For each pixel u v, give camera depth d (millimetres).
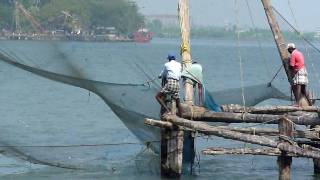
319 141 39281
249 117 39219
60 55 42156
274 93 51094
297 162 47656
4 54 41938
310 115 37156
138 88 44500
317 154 35844
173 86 40500
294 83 44688
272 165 46125
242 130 40031
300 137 37094
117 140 54812
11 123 63594
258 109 42844
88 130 60625
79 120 67562
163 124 39812
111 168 42844
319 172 43562
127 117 44156
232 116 39844
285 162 36375
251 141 36906
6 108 75312
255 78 118188
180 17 46688
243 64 168125
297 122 37312
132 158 44219
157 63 128375
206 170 43969
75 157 43875
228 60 178125
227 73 135250
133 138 55875
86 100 84438
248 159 48031
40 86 96188
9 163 45062
